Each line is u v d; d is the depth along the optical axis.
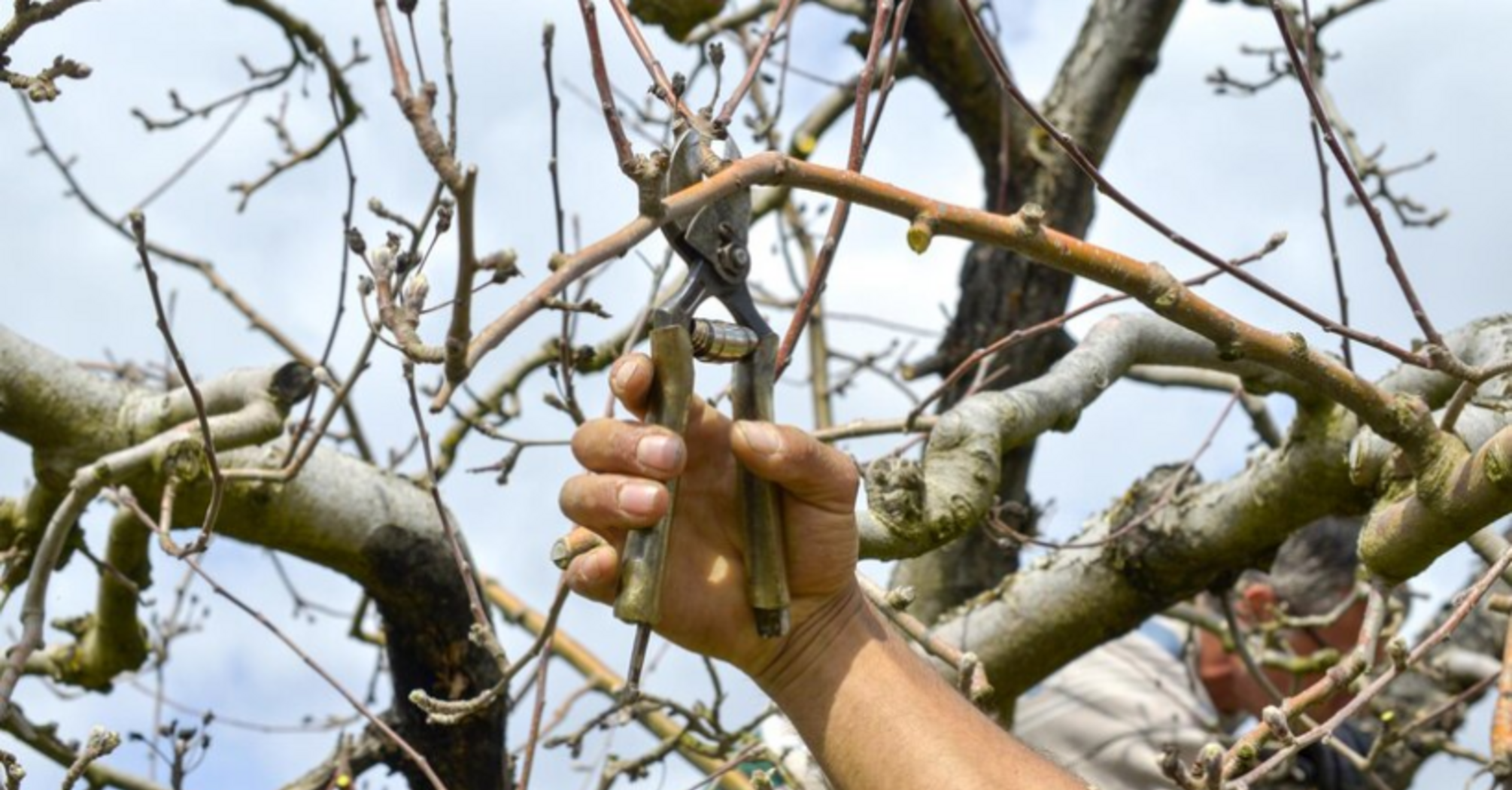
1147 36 5.72
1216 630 4.97
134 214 2.84
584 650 5.59
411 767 4.45
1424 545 3.04
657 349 2.15
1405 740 5.49
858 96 2.72
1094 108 5.75
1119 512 4.49
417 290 1.99
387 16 1.80
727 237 2.17
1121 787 5.10
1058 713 5.23
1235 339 2.66
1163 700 5.25
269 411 3.75
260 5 4.77
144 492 4.06
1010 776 2.37
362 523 4.17
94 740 2.85
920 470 3.42
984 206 5.89
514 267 2.23
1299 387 4.00
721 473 2.33
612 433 2.16
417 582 4.21
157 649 5.09
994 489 3.53
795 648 2.39
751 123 4.40
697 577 2.33
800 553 2.34
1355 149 5.23
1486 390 3.65
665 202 1.96
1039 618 4.51
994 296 5.55
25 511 4.11
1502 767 3.11
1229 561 4.32
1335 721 2.74
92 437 4.02
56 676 4.69
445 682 4.29
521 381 5.01
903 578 5.45
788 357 2.77
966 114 5.71
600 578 2.25
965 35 5.54
